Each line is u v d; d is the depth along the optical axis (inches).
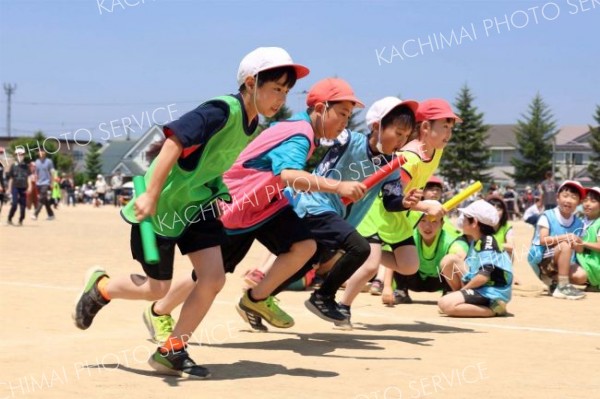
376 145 237.9
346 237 226.8
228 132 175.9
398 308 314.3
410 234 262.5
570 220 376.5
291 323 236.8
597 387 175.5
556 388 173.8
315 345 222.4
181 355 177.0
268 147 209.2
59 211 1370.6
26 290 325.1
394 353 213.0
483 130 2913.4
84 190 2263.8
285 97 181.3
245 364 193.9
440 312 296.5
